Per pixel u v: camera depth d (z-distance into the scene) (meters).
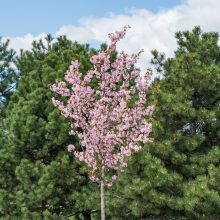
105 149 14.16
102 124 13.82
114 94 14.37
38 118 18.62
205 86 14.27
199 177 13.53
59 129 17.69
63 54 19.92
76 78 14.05
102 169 14.24
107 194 15.84
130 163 14.37
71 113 14.57
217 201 12.88
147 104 15.49
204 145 14.77
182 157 14.02
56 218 17.22
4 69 29.59
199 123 14.48
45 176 17.02
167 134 14.43
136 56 14.31
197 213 13.66
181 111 14.03
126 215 15.71
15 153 18.56
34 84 19.17
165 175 13.43
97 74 14.34
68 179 17.23
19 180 18.41
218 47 15.68
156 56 16.89
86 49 21.42
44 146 17.95
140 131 14.24
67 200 17.86
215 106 14.30
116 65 14.33
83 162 17.44
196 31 16.45
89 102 14.55
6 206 18.16
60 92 14.44
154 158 13.91
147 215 15.35
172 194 14.09
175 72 14.88
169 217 14.72
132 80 18.81
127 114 13.95
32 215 17.36
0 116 26.91
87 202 16.69
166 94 14.40
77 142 17.98
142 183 13.68
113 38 14.10
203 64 14.84
